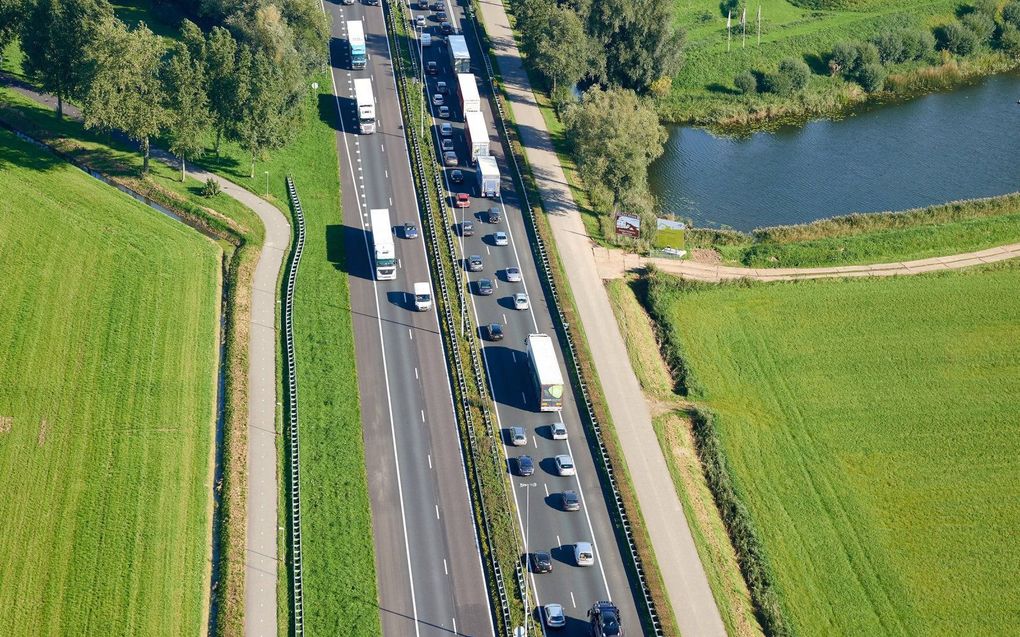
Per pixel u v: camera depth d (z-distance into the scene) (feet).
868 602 447.83
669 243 636.48
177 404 515.50
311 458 488.85
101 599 426.51
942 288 621.72
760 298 610.65
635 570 446.60
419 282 597.52
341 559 445.78
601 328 572.92
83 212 623.77
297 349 546.67
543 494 479.82
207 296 582.76
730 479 499.10
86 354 536.01
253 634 417.49
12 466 477.77
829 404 541.34
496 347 557.74
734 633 425.28
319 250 615.98
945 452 515.50
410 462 491.31
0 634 411.34
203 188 651.25
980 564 463.83
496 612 428.97
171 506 466.29
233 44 643.86
